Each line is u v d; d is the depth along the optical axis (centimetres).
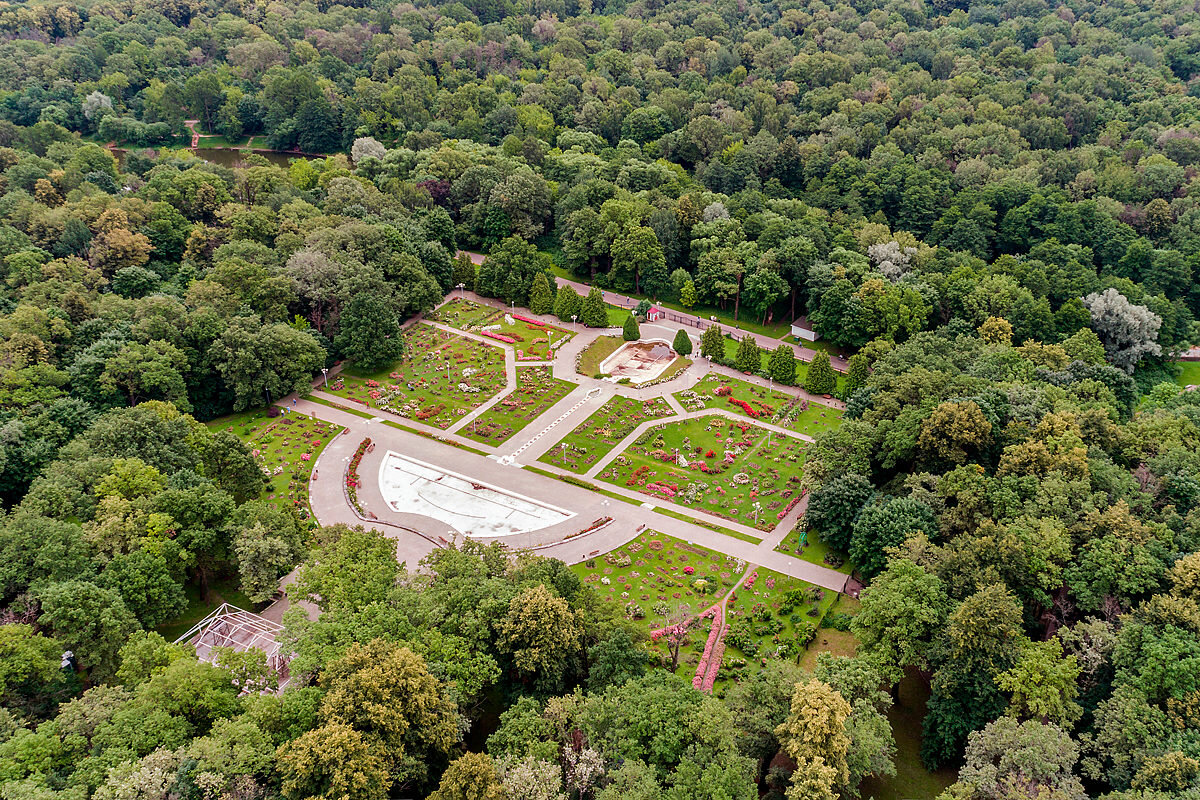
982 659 10025
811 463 14300
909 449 13825
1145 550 10769
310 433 16788
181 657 9775
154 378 15562
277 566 11725
